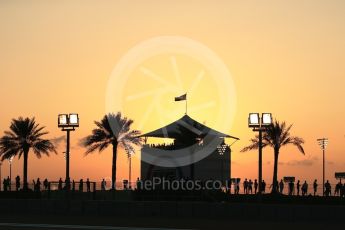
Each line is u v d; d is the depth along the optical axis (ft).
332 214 109.40
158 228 99.55
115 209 129.08
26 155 281.74
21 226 103.76
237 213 117.80
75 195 164.45
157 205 125.70
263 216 114.93
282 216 113.09
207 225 104.83
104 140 266.36
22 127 279.49
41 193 174.91
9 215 132.98
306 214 111.24
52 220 117.39
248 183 193.88
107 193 167.63
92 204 131.75
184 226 103.09
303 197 183.62
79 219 120.06
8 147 279.49
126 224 107.45
